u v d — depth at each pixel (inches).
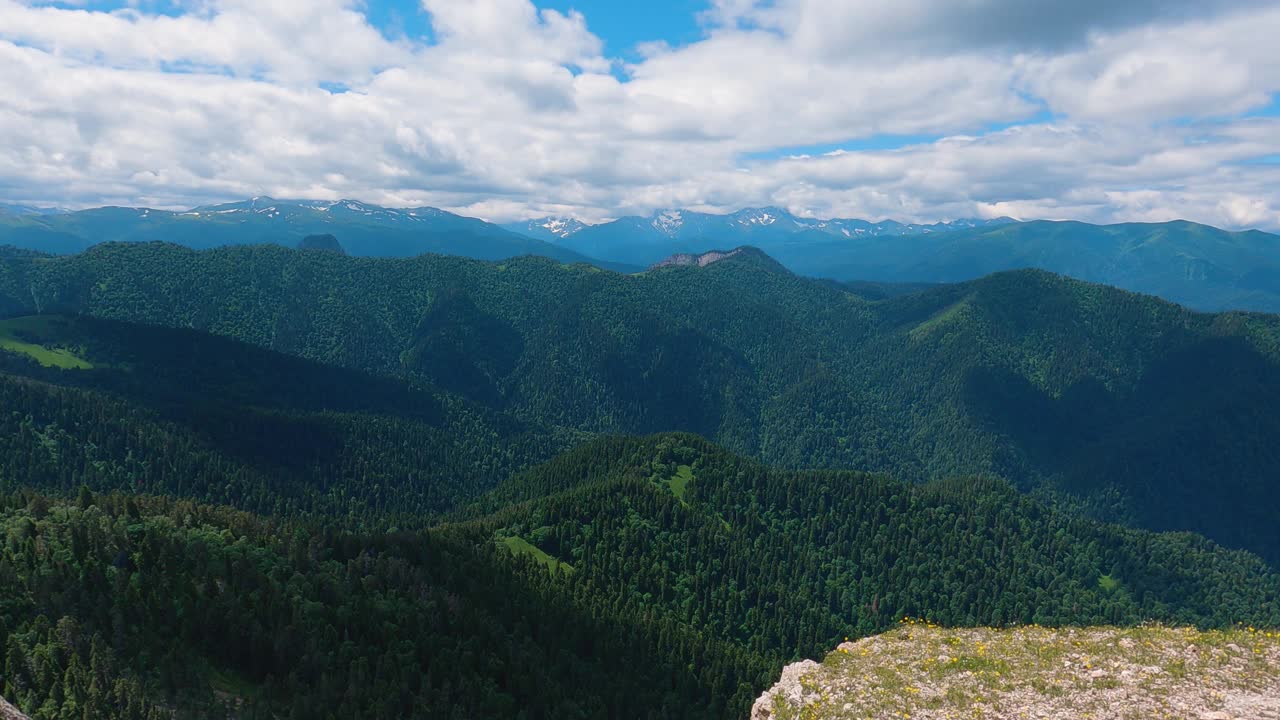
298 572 4658.0
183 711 3191.4
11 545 4202.8
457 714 3794.3
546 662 4896.7
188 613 3786.9
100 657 3203.7
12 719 2511.1
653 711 4749.0
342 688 3659.0
